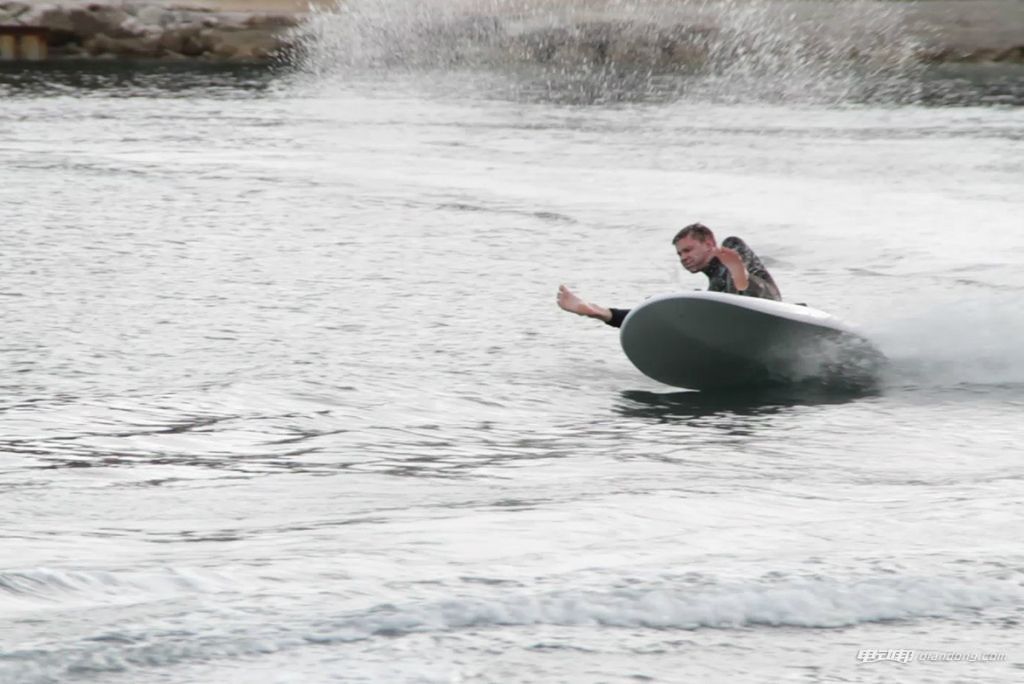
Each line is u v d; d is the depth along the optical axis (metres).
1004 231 57.94
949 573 16.39
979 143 93.00
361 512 21.28
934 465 25.25
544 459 26.09
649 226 60.16
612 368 35.59
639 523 19.75
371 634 14.45
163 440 27.14
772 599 15.58
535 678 13.55
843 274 49.62
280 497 22.66
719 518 20.09
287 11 194.75
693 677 13.64
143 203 66.25
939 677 13.75
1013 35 174.38
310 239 56.75
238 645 14.01
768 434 28.31
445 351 37.06
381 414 29.92
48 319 40.09
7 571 16.39
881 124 109.19
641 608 15.22
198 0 196.38
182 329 39.12
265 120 114.00
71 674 13.34
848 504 21.16
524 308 43.38
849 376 33.66
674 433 28.55
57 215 62.12
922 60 170.88
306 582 16.19
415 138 100.25
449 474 24.72
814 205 65.62
